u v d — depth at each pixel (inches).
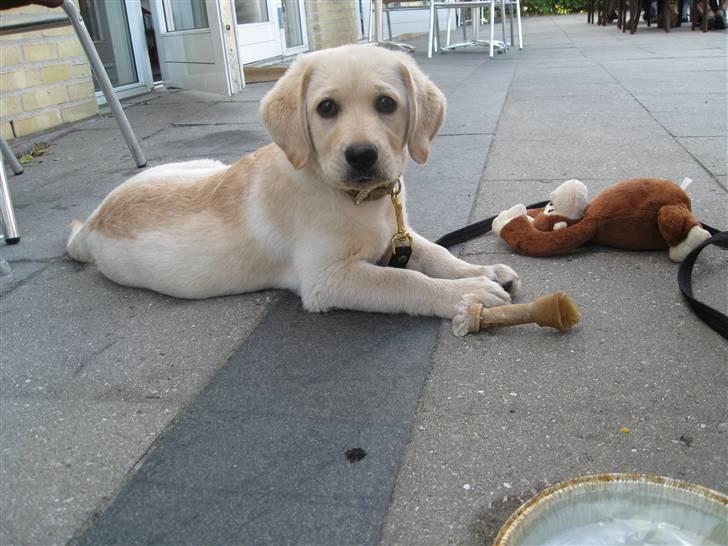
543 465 19.8
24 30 44.4
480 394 23.0
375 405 22.9
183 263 31.1
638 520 17.6
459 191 43.3
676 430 20.8
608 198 32.4
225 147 57.9
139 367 26.2
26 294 33.1
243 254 30.7
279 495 19.4
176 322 29.4
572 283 30.0
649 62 95.5
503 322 26.2
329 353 26.1
